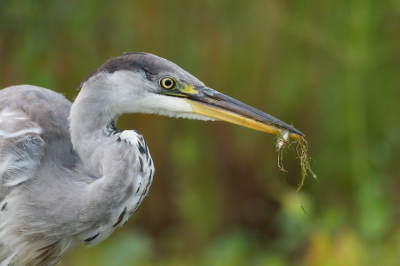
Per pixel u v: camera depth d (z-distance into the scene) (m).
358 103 10.66
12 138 6.41
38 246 6.40
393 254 9.84
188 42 10.98
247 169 11.02
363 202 10.29
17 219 6.32
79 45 10.92
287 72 11.01
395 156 11.75
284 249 10.45
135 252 10.34
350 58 10.48
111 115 6.37
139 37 10.91
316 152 11.13
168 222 11.18
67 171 6.34
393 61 11.22
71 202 6.14
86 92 6.28
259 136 10.94
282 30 10.88
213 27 10.89
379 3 10.55
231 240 10.67
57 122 6.64
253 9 10.85
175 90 6.47
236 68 10.93
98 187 6.07
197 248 10.80
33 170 6.30
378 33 10.87
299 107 11.04
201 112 6.50
